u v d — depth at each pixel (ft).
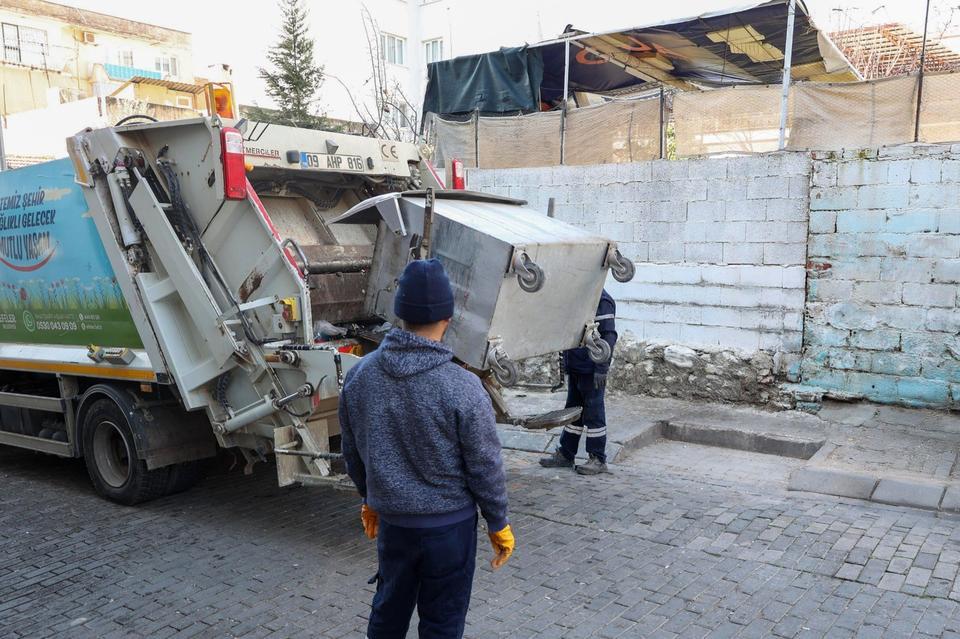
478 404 8.52
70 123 86.99
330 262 17.72
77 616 13.28
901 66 42.60
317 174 18.90
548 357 29.48
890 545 14.96
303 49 76.95
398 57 97.35
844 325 24.02
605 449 21.22
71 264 19.02
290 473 15.96
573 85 42.65
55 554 16.21
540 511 17.76
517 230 14.75
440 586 8.79
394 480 8.61
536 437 23.68
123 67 116.78
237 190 15.85
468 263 14.11
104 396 19.33
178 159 16.97
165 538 16.97
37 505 19.69
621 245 28.55
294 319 15.61
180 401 18.25
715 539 15.71
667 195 27.22
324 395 15.28
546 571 14.48
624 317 28.73
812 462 19.77
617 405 26.84
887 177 22.82
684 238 26.99
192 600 13.78
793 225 24.63
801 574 13.91
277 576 14.74
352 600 13.58
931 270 22.40
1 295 21.39
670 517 17.10
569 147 30.45
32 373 22.36
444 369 8.61
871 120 24.12
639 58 35.81
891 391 23.47
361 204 15.39
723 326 26.40
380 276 15.61
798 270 24.67
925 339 22.74
